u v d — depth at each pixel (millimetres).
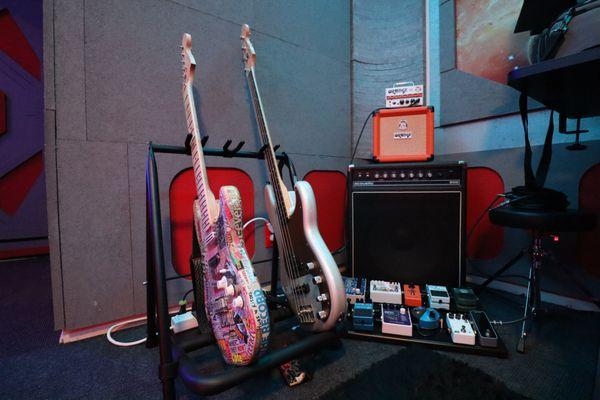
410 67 1975
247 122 1536
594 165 1335
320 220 1906
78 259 1134
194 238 1047
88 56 1131
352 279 1457
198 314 1027
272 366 765
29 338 1175
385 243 1447
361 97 2059
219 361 1009
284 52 1679
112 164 1188
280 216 1093
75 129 1114
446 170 1352
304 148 1789
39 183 2812
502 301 1476
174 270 1350
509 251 1600
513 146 1581
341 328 942
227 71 1466
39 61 2797
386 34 2033
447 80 1815
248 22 1531
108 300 1192
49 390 870
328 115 1909
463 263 1325
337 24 1951
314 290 948
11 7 2670
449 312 1205
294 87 1729
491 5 1606
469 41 1709
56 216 1094
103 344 1126
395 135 1592
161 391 871
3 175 2656
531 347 1064
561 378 897
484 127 1690
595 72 810
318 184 1896
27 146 2748
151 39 1263
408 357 987
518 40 1505
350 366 978
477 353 1018
